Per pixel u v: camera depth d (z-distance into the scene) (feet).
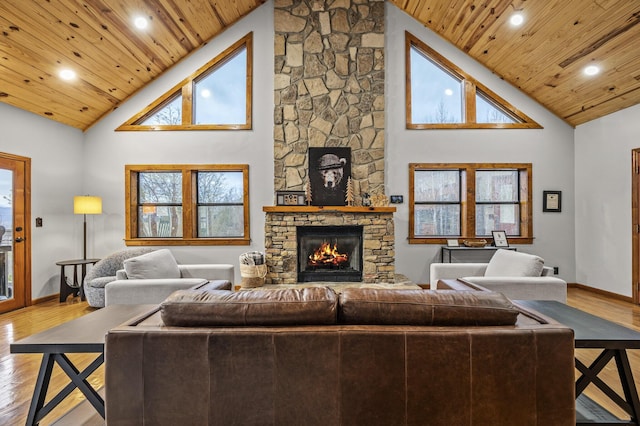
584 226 16.24
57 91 13.62
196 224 16.94
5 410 6.52
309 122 16.47
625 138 14.21
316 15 16.49
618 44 11.59
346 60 16.51
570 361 4.32
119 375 4.32
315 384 4.31
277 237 15.71
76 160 16.10
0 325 11.43
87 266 16.35
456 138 16.70
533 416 4.31
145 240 16.48
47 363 4.96
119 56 13.78
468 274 11.64
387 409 4.31
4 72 11.64
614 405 6.48
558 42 12.80
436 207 17.03
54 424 5.58
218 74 16.94
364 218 15.67
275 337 4.31
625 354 5.07
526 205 16.71
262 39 16.60
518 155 16.70
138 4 12.20
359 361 4.31
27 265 13.76
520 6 12.25
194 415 4.32
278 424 4.33
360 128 16.48
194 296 4.75
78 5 10.93
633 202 13.91
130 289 9.25
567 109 15.99
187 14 14.14
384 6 16.66
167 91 16.49
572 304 13.75
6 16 10.07
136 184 16.85
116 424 4.32
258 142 16.61
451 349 4.29
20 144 13.52
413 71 16.99
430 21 16.14
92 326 5.66
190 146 16.57
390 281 15.65
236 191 16.96
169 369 4.30
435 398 4.31
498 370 4.29
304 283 15.72
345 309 4.65
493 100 16.83
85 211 14.85
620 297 14.43
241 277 16.19
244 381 4.32
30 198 13.93
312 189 16.25
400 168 16.67
